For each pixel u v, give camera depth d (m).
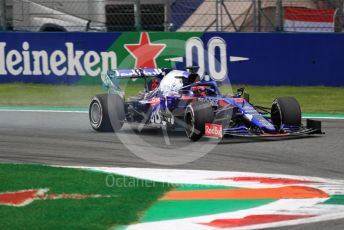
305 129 34.28
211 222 19.47
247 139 33.75
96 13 58.84
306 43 53.06
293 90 52.59
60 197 22.25
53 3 59.62
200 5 57.78
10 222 19.17
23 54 56.31
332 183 24.42
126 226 19.00
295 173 26.20
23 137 35.62
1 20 57.84
